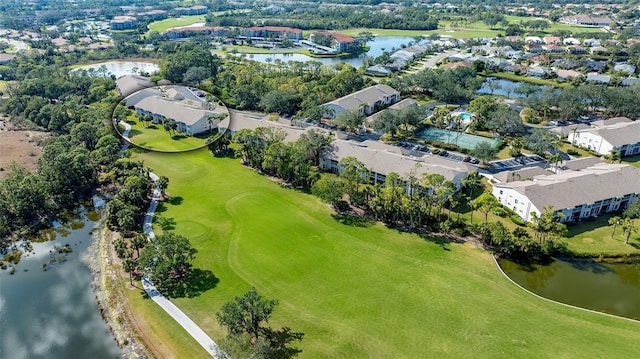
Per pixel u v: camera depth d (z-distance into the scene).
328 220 104.50
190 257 89.12
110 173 127.00
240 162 136.88
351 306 76.12
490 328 70.69
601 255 91.12
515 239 90.31
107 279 86.81
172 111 158.38
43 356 70.25
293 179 124.12
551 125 166.62
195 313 75.50
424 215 102.31
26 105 178.12
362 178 111.56
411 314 74.00
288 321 72.75
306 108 174.88
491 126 155.88
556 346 66.94
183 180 125.06
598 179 108.44
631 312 76.88
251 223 103.25
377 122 153.00
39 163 131.00
